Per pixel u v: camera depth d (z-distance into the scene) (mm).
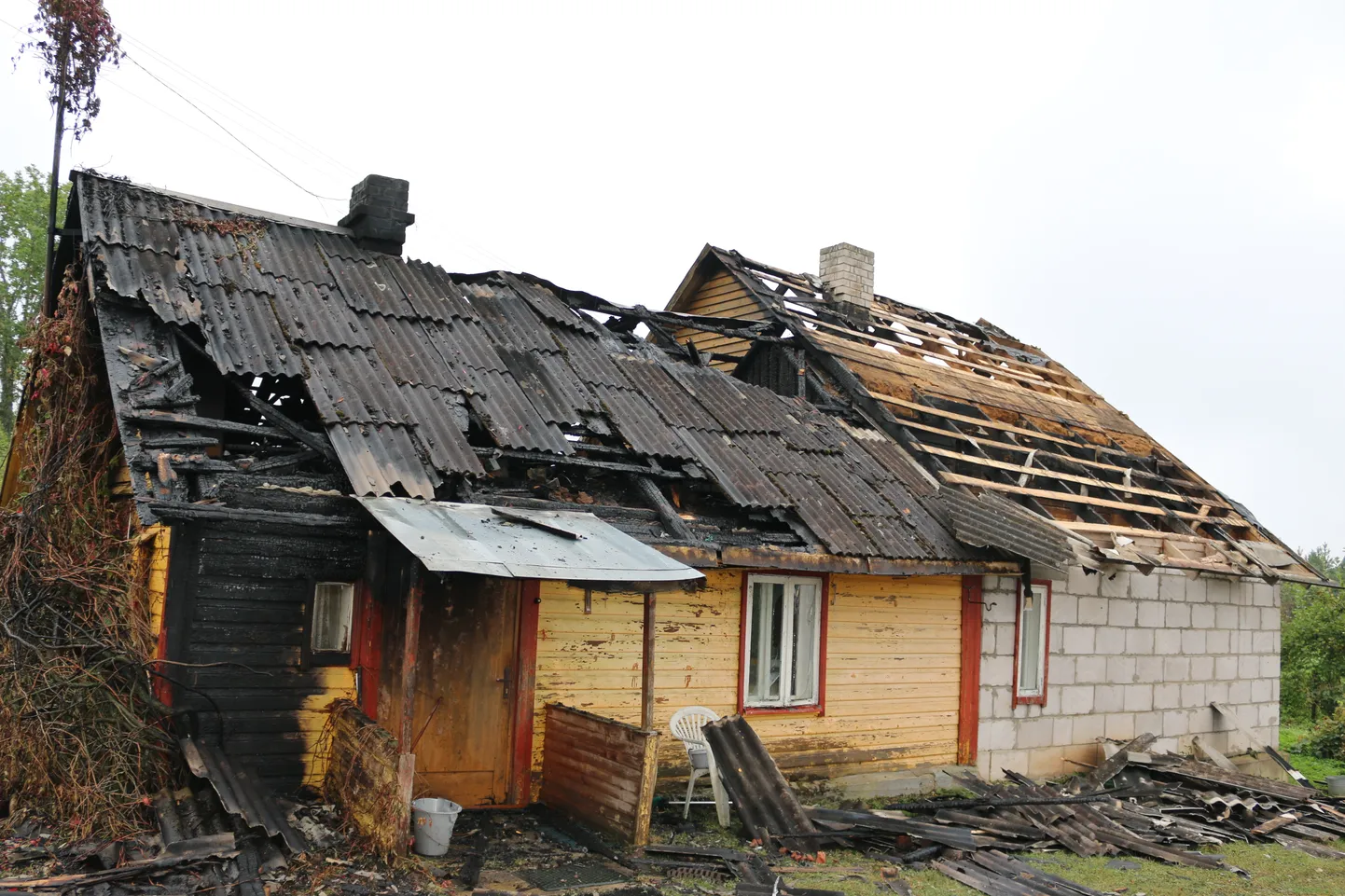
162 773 7512
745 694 10773
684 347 14766
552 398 10898
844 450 13195
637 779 8242
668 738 10211
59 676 7500
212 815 7137
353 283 11312
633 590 8586
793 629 11312
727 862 8109
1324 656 23281
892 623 12000
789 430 13078
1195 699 15430
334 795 7988
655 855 8180
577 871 7691
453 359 10781
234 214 11570
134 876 6266
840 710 11469
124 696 7613
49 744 7246
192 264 10188
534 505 9281
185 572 7820
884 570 11086
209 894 6258
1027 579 12570
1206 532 16188
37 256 23594
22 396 10398
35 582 8133
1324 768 17391
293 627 8266
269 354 9375
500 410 10164
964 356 18484
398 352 10398
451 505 8328
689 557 9523
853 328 17359
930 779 11938
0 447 17828
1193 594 15555
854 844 9172
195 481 7902
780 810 9227
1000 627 13008
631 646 10125
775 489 11227
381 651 8516
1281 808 12188
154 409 8195
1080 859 9531
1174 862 9586
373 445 8836
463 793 9086
